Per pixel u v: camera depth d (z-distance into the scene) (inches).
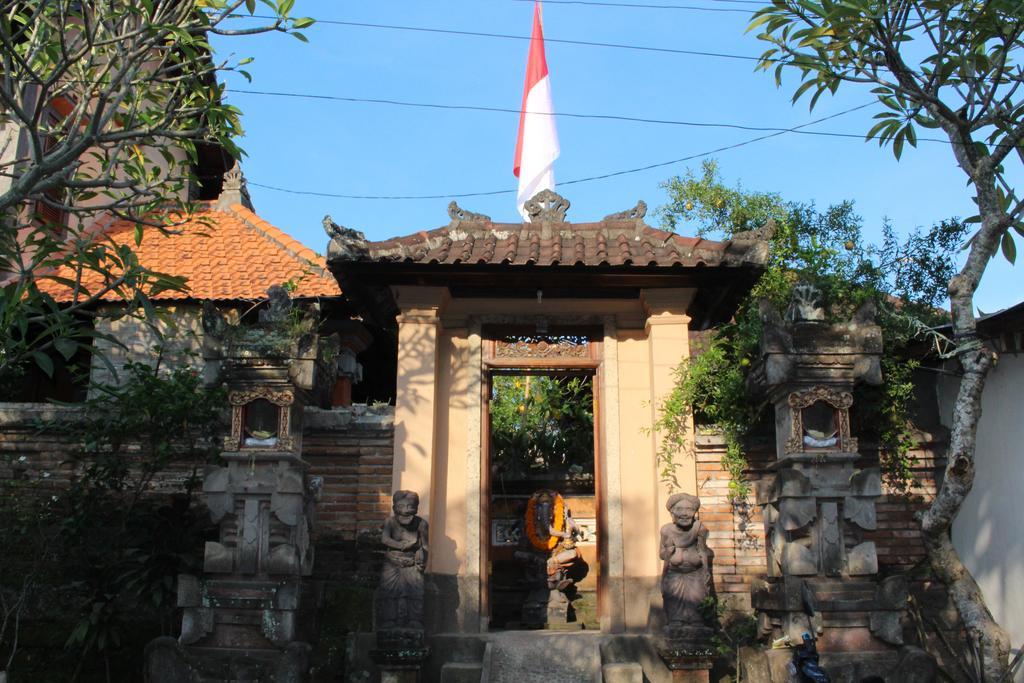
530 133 625.6
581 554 537.3
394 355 648.4
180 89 379.2
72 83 371.9
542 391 582.6
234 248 616.4
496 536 543.8
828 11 323.6
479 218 446.3
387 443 446.0
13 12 363.9
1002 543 400.2
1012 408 394.3
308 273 527.2
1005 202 350.0
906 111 348.5
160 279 374.3
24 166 536.7
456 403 436.8
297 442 378.3
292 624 356.8
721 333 466.3
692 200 606.2
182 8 347.3
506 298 436.8
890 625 358.3
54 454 454.0
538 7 652.7
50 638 402.9
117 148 379.2
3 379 520.1
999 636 336.2
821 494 368.2
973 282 340.8
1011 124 340.8
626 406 435.8
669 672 388.8
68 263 361.7
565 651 389.7
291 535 366.0
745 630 390.0
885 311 426.3
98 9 355.6
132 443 448.5
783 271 516.4
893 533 426.6
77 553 404.8
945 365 443.2
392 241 418.0
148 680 351.6
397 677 366.3
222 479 370.0
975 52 335.9
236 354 378.0
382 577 375.6
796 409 375.6
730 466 419.2
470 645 396.5
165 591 388.2
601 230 444.5
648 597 411.2
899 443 424.5
